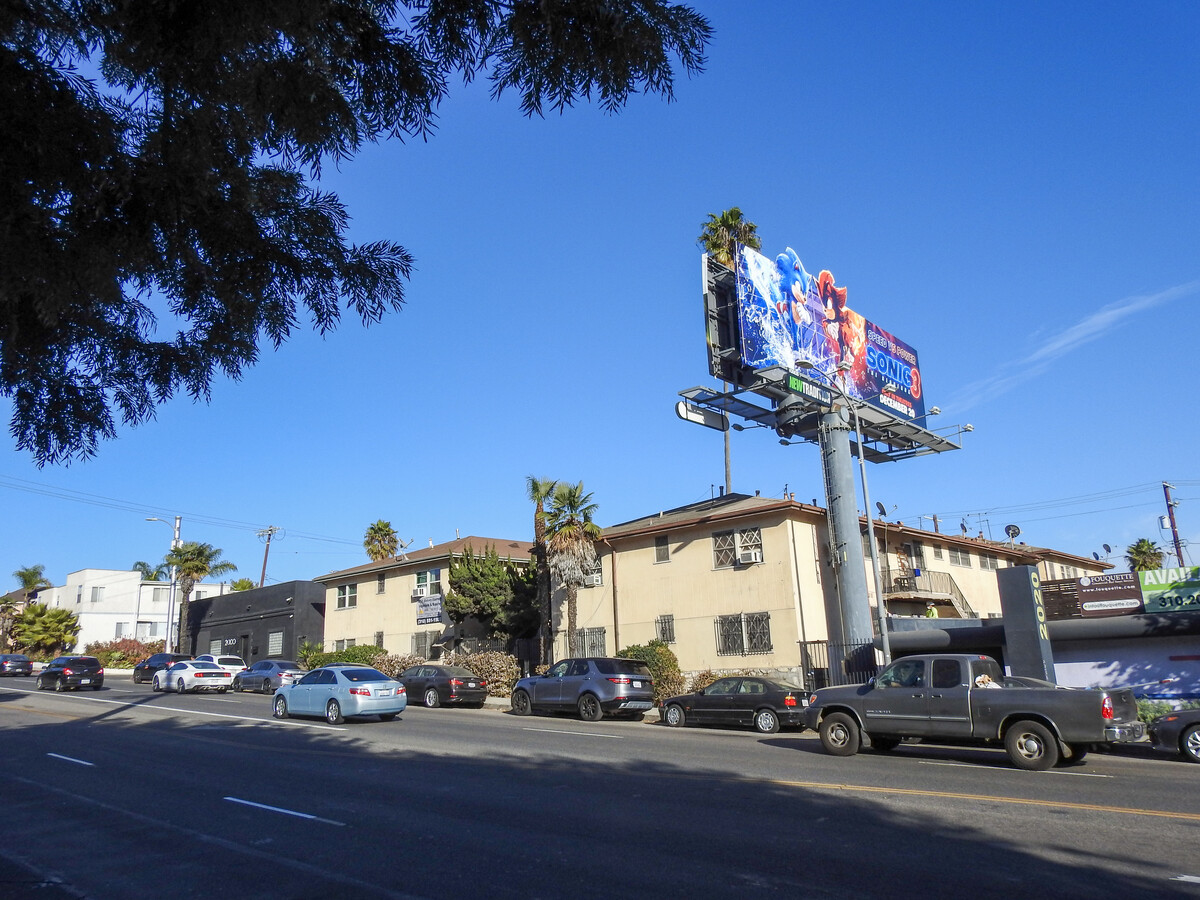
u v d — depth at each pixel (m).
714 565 29.25
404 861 7.42
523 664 34.22
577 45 5.82
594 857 7.47
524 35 5.82
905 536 34.19
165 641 60.06
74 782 11.95
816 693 15.45
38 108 5.14
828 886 6.52
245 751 15.32
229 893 6.57
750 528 28.59
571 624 32.22
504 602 33.66
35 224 5.16
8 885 6.88
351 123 6.26
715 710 21.00
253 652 48.28
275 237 6.51
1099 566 48.25
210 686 33.31
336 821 9.15
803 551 28.22
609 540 32.12
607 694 23.66
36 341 6.32
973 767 13.23
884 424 31.28
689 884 6.61
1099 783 11.52
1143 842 7.91
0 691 33.31
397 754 14.88
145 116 5.84
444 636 37.53
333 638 43.66
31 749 15.70
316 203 6.59
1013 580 20.91
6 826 9.09
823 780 11.76
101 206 5.46
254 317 6.65
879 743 15.45
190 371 6.94
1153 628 19.70
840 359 31.73
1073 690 12.91
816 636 27.55
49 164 5.22
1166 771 12.95
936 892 6.37
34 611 62.56
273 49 5.83
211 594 78.00
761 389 27.36
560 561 30.34
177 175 5.68
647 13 5.68
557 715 26.08
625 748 15.86
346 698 20.97
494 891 6.49
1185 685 19.64
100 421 6.82
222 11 5.25
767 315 28.14
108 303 6.33
